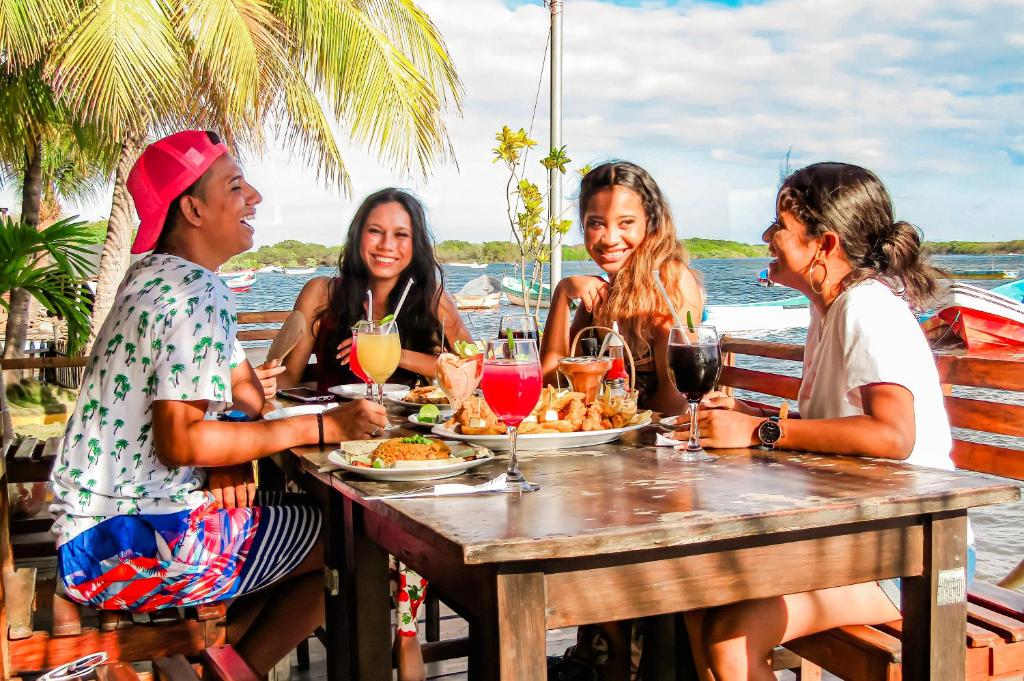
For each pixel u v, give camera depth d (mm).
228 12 8141
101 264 10008
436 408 2029
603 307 2623
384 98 8906
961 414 2277
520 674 1153
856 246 1765
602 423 1873
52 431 7738
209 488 1896
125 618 1869
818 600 1572
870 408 1639
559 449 1771
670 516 1220
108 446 1796
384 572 1685
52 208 15242
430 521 1211
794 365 13289
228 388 1773
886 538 1388
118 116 7738
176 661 1599
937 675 1426
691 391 1652
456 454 1646
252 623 2084
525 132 5281
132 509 1790
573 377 1953
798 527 1245
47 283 6895
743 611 1521
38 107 9953
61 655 1824
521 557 1106
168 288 1801
